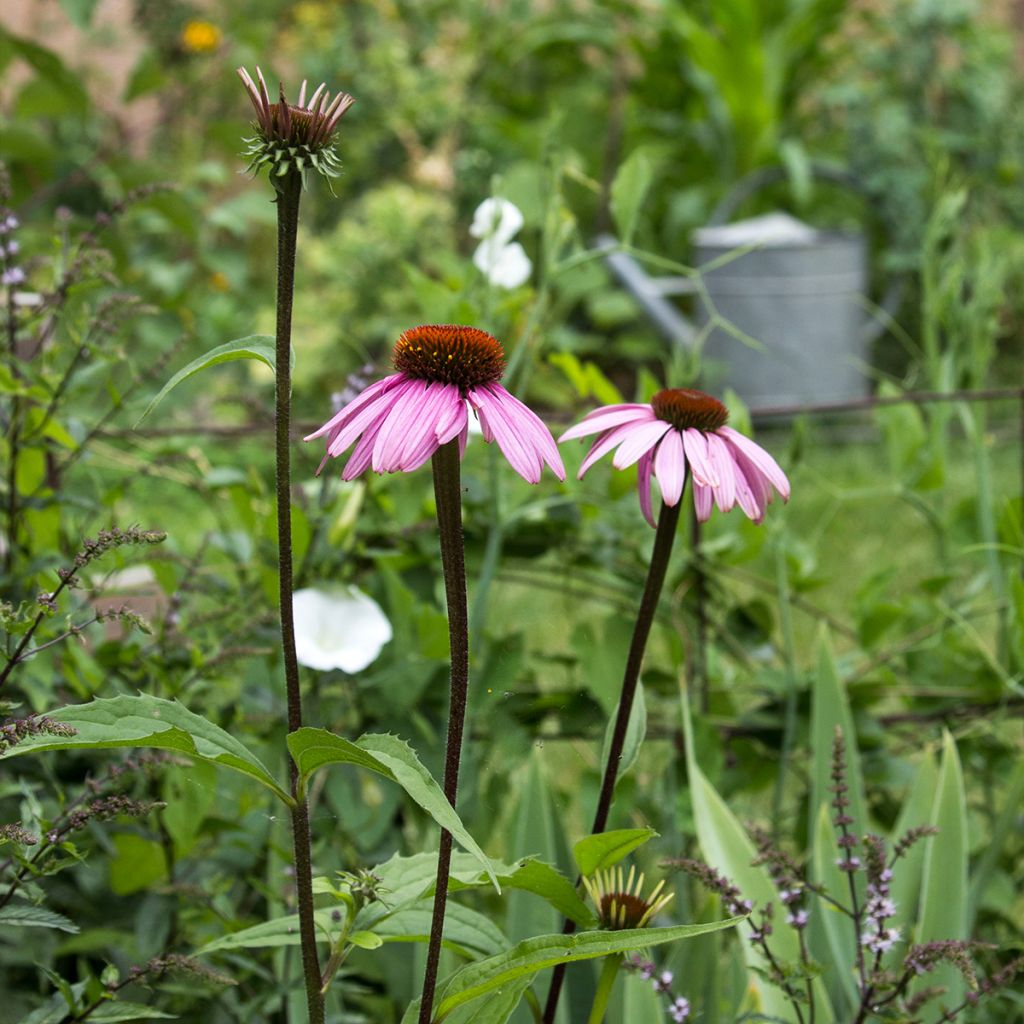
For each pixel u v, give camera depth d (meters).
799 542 1.52
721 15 4.56
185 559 1.35
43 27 4.15
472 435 1.40
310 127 0.98
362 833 1.36
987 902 1.41
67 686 1.34
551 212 1.43
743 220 4.85
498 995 1.06
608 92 5.01
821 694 1.38
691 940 1.27
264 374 3.49
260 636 1.35
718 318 1.40
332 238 4.14
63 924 1.10
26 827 1.15
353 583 1.43
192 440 1.52
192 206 2.45
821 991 1.27
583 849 1.07
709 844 1.29
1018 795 1.39
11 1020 1.28
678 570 1.45
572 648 1.45
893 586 2.79
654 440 1.07
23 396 1.33
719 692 1.47
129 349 2.58
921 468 1.56
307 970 1.03
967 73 4.69
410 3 4.86
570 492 1.43
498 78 5.02
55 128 3.46
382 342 3.98
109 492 1.38
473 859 1.09
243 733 1.37
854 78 5.04
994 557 1.51
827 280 4.09
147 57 2.45
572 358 1.46
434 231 4.18
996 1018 1.38
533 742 1.39
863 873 1.31
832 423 3.95
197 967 1.14
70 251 1.38
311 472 1.51
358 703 1.39
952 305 1.56
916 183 4.36
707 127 4.91
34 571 1.30
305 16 4.70
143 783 1.32
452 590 1.01
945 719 1.47
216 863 1.34
